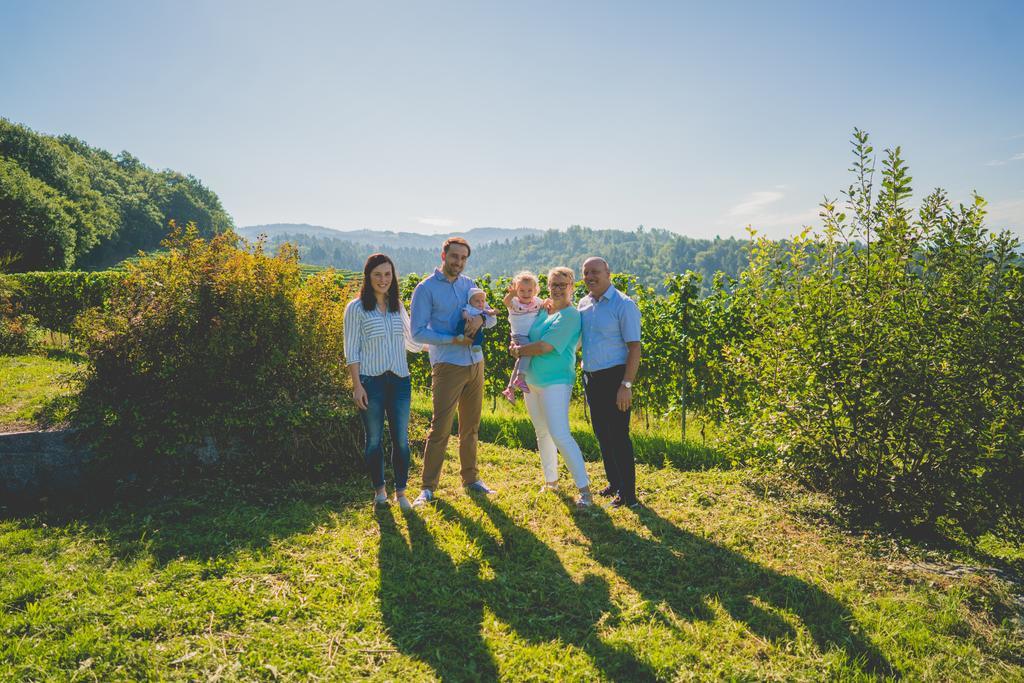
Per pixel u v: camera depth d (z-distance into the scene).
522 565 3.91
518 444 7.50
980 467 4.30
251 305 5.71
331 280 7.02
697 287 7.88
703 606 3.47
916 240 4.62
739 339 7.53
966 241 4.41
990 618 3.46
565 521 4.68
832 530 4.65
